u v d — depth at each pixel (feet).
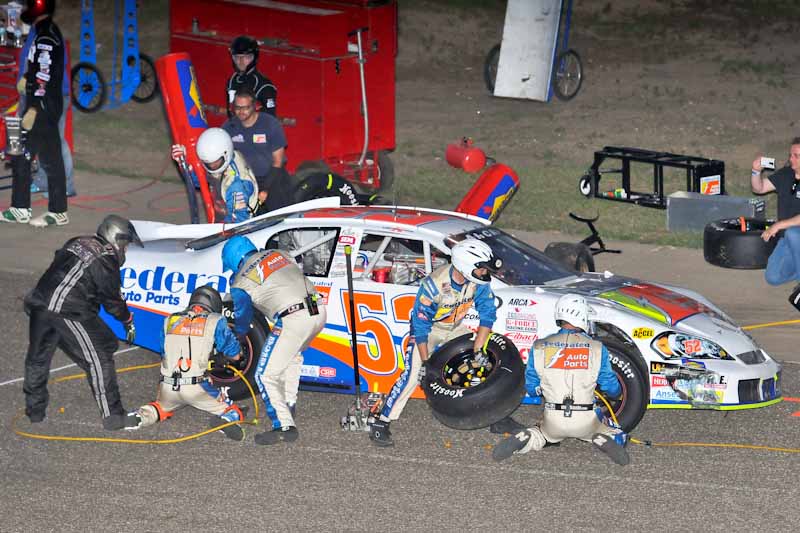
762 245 121.39
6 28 167.02
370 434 81.20
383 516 69.31
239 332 82.33
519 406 86.99
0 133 156.35
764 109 209.36
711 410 87.97
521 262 88.79
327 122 148.56
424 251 85.76
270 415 81.51
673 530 67.10
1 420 86.28
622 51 258.57
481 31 276.21
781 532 66.80
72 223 146.20
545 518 68.90
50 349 83.05
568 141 189.78
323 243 90.07
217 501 71.61
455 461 78.38
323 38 145.59
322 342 86.33
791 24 280.31
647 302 85.20
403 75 242.37
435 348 82.28
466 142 140.46
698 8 295.89
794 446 80.59
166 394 81.66
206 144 106.11
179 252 93.66
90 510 70.28
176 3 164.14
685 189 160.04
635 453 79.51
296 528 67.62
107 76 237.66
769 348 100.94
